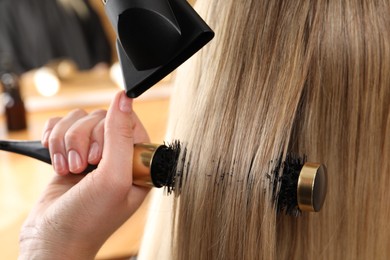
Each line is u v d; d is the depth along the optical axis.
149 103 1.50
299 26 0.39
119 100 0.41
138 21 0.31
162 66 0.33
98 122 0.45
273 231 0.38
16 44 1.65
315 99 0.41
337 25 0.39
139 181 0.40
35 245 0.43
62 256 0.42
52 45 1.71
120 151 0.40
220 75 0.41
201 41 0.33
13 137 1.33
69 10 1.74
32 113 1.53
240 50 0.40
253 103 0.39
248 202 0.38
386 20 0.40
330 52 0.40
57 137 0.45
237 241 0.39
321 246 0.45
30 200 0.96
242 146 0.39
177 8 0.32
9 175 1.10
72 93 1.65
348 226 0.45
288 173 0.36
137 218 0.79
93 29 1.77
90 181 0.41
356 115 0.42
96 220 0.42
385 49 0.40
